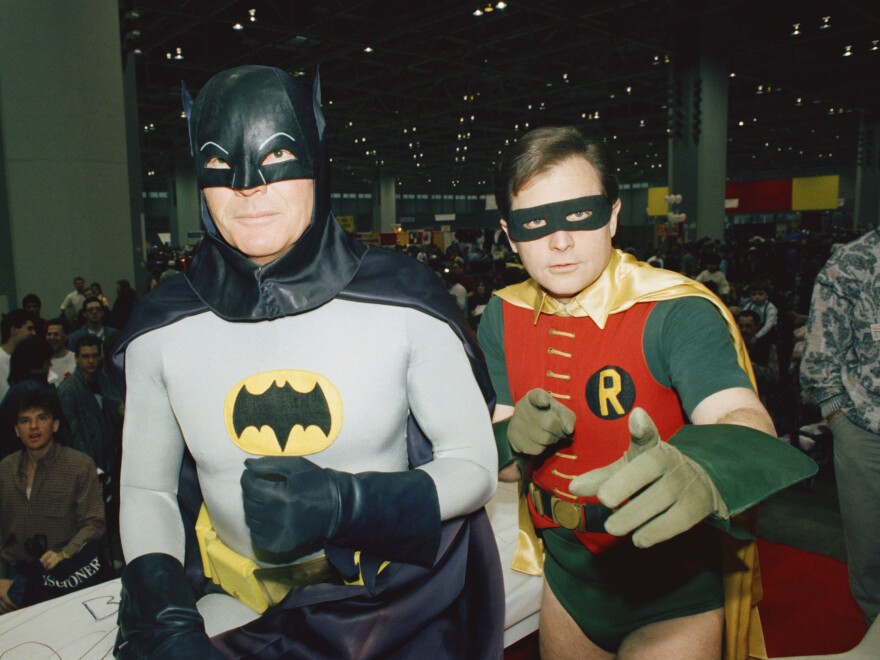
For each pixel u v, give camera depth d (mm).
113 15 7715
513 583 1673
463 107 22906
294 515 821
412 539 947
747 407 1040
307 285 990
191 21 14453
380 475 940
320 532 845
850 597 2975
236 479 1030
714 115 16797
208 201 993
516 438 1229
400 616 1019
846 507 2219
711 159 16859
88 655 1384
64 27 7223
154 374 1050
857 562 2217
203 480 1072
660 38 17375
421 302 1006
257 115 949
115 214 7812
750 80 21281
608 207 1220
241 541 1089
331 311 999
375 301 997
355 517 873
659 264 13406
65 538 2824
